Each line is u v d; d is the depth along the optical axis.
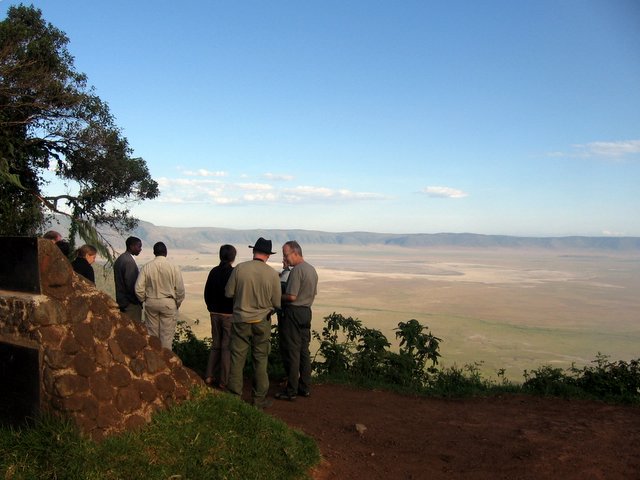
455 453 5.28
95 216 17.22
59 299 3.80
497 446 5.48
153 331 7.24
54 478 3.34
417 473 4.77
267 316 6.14
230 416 4.63
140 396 4.22
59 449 3.44
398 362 8.27
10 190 14.47
